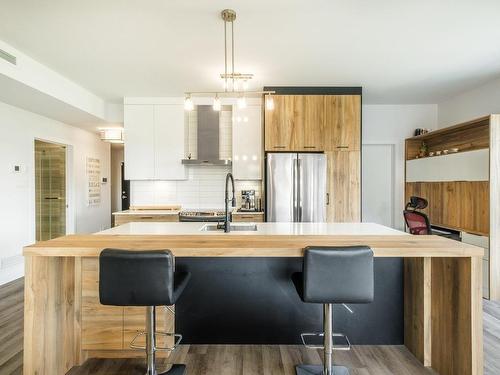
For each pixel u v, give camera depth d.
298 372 1.89
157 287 1.50
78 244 1.70
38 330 1.72
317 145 4.15
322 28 2.59
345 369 1.90
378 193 5.15
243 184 4.79
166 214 4.24
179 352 2.16
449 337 1.84
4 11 2.30
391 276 2.29
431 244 1.72
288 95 4.14
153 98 4.57
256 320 2.27
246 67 3.45
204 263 2.26
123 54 3.08
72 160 5.15
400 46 2.95
